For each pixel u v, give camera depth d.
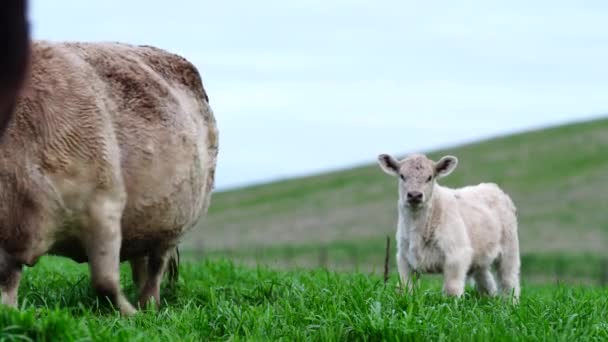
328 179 109.88
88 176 11.16
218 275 16.61
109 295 11.70
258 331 10.63
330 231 81.06
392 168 16.56
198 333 10.70
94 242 11.44
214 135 14.26
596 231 73.25
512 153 104.00
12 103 7.55
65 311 9.84
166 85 12.72
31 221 10.84
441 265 15.82
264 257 65.56
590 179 90.88
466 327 10.70
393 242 73.06
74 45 12.01
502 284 17.39
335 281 14.05
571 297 13.41
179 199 12.75
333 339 10.41
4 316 9.31
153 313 11.48
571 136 108.56
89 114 11.20
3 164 10.57
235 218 94.38
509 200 17.75
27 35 7.28
